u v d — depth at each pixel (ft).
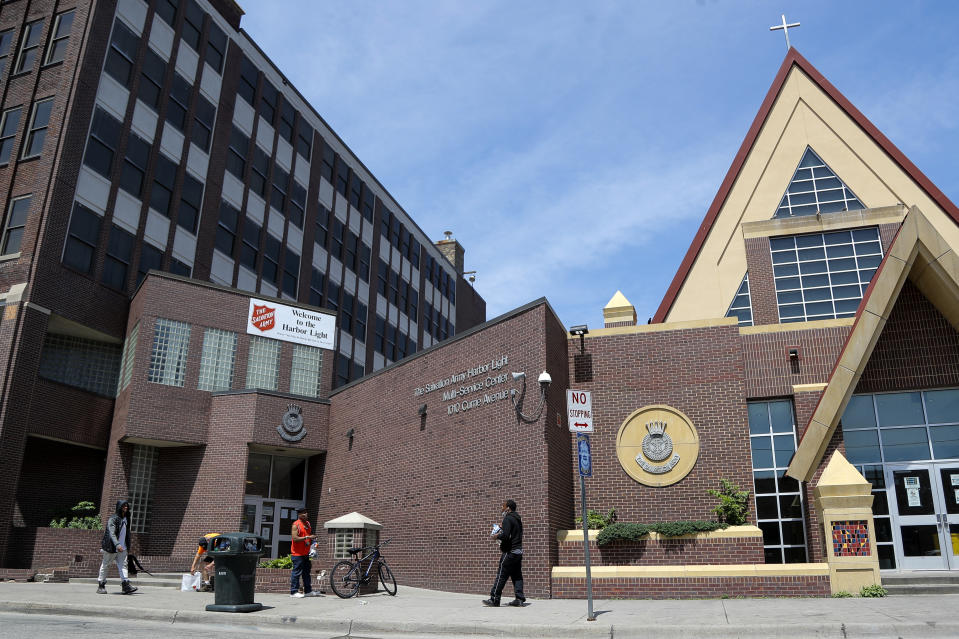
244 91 123.03
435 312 190.19
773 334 66.59
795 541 61.00
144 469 83.35
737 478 60.75
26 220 85.40
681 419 63.31
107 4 96.17
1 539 73.46
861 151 93.86
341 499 82.53
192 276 105.40
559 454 61.05
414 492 70.74
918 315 63.05
